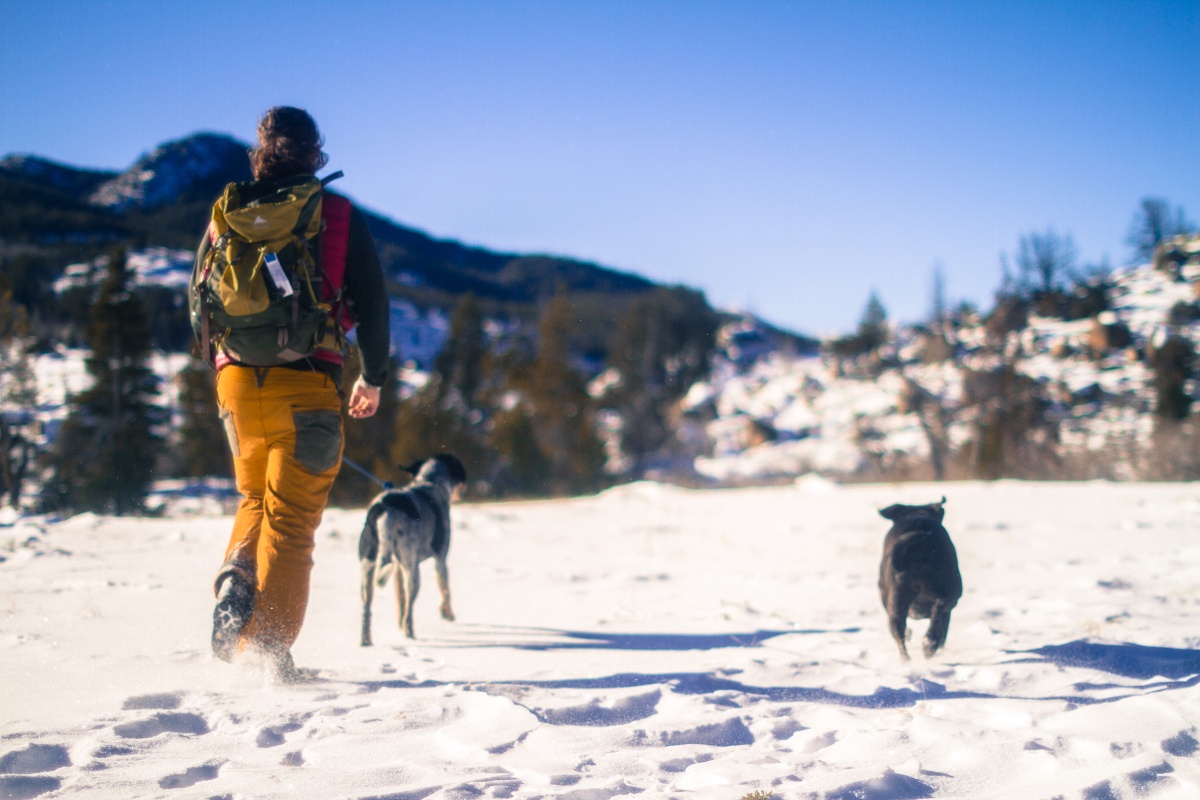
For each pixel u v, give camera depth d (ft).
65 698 11.39
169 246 318.86
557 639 16.53
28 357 124.06
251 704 11.11
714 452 221.66
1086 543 29.68
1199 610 17.89
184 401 135.95
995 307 239.91
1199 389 179.11
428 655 14.80
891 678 12.91
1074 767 8.75
